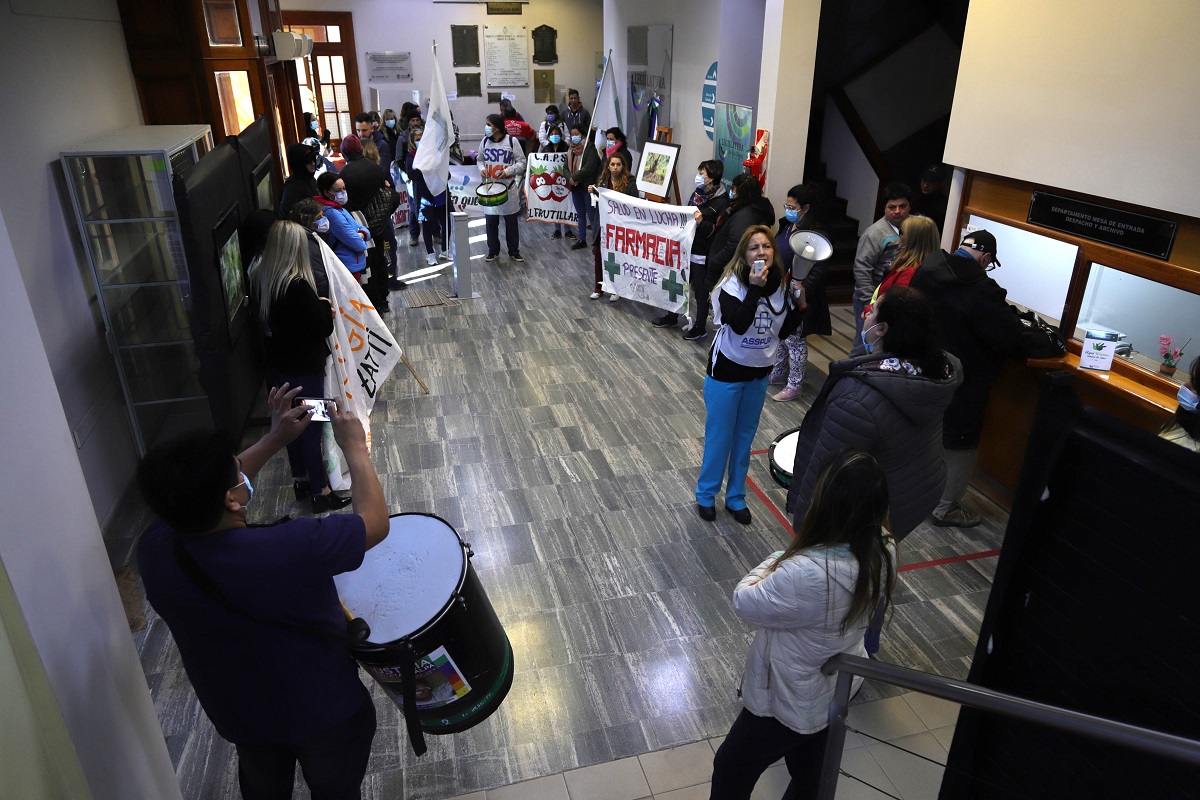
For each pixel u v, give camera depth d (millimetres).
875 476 1947
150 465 1599
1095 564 1701
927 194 6375
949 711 3105
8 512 1540
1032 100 4172
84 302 4207
